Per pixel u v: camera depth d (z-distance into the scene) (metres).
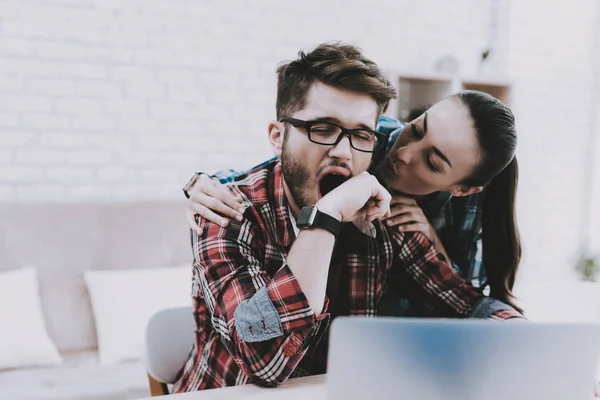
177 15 3.01
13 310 2.30
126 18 2.91
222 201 1.15
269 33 3.22
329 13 3.37
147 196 2.98
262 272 1.12
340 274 1.28
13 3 2.70
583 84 4.18
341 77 1.07
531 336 0.71
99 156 2.88
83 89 2.84
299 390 1.03
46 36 2.76
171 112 3.02
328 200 1.05
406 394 0.70
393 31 3.55
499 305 1.26
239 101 3.17
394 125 1.43
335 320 0.69
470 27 3.78
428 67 3.65
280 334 0.99
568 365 0.73
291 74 1.12
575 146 4.18
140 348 2.41
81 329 2.52
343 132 1.08
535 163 4.05
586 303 1.58
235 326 1.00
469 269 1.46
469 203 1.41
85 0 2.82
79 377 2.19
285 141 1.12
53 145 2.79
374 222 1.30
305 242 1.02
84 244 2.58
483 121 1.23
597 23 4.21
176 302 2.54
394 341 0.69
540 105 4.04
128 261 2.65
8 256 2.45
